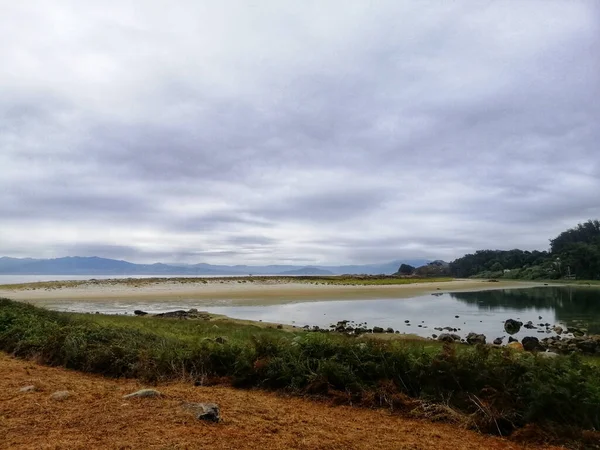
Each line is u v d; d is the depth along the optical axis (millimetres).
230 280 102812
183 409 5945
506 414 6504
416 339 19219
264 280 103812
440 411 6918
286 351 9086
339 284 84875
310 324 27500
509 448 5703
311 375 8125
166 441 4777
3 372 8445
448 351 8047
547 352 17891
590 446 5867
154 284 80875
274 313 34031
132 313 33062
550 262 141250
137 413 5789
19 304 18062
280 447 4910
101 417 5590
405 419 6773
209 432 5184
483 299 51688
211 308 37844
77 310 35125
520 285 91938
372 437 5641
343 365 8305
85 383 7906
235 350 9398
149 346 10469
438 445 5520
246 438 5105
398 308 39094
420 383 7770
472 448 5535
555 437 6051
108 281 90812
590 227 153375
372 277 125125
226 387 8430
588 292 66688
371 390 7656
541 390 6547
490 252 183750
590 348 19266
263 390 8273
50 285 74312
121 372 9180
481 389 7145
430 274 186250
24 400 6332
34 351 10844
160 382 8547
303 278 116312
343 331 23500
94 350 9852
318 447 5012
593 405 6469
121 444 4648
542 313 36562
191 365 9148
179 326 19609
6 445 4605
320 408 7164
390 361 8281
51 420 5461
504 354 7984
